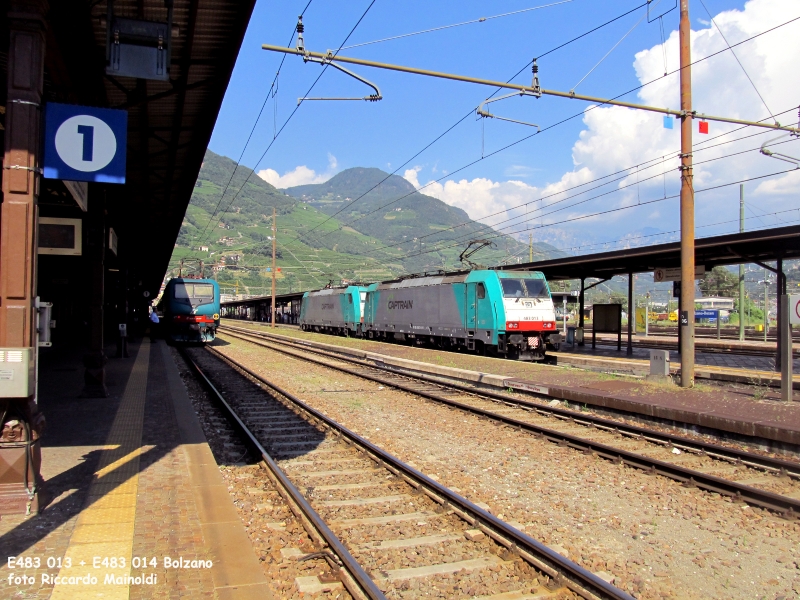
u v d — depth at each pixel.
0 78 8.37
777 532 5.98
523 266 24.53
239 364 21.62
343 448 9.21
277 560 5.03
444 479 7.53
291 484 6.84
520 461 8.54
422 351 25.67
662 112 12.92
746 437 9.31
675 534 5.95
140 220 24.16
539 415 12.02
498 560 5.16
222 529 5.38
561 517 6.36
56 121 5.95
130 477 6.88
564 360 21.70
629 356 22.94
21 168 5.57
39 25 5.70
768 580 4.98
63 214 13.30
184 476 6.94
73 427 9.58
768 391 13.32
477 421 11.28
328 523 5.98
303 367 21.53
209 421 11.18
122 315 28.78
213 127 12.51
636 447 9.41
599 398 12.13
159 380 15.39
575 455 8.80
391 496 6.88
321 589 4.57
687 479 7.49
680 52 13.12
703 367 18.55
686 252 13.14
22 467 5.64
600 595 4.51
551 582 4.71
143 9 7.75
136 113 11.88
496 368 18.02
